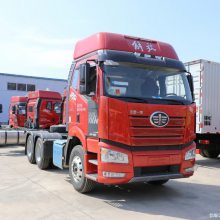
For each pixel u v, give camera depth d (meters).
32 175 9.98
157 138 7.02
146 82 7.31
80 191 7.84
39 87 40.53
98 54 7.26
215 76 13.03
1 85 38.25
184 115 7.37
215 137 13.51
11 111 21.58
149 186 8.83
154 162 6.96
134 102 6.84
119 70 7.12
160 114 7.04
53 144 10.03
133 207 6.85
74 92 8.26
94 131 7.14
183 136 7.36
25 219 5.98
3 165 11.88
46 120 17.80
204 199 7.58
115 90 6.91
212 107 12.91
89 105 7.41
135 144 6.79
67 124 8.64
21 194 7.69
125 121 6.75
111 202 7.20
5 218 6.02
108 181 6.69
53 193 7.82
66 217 6.11
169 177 7.12
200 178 10.09
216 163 13.46
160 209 6.75
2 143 15.91
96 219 6.04
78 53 8.37
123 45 7.50
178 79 7.75
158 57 7.75
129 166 6.73
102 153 6.75
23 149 17.42
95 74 7.15
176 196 7.82
